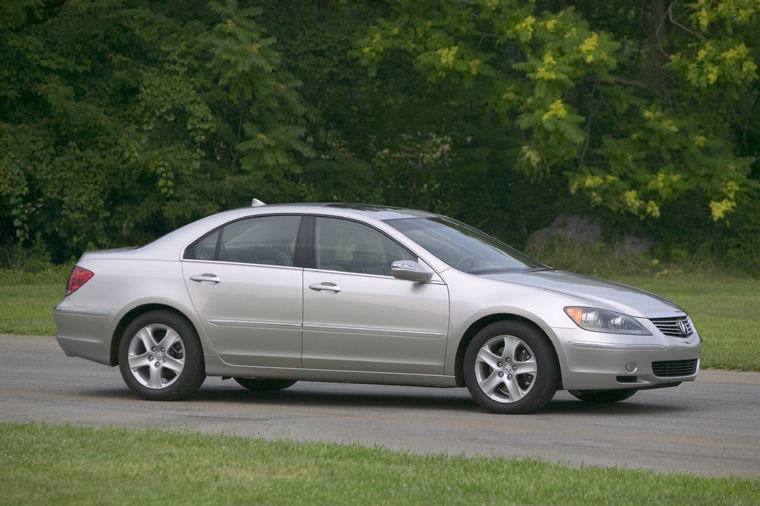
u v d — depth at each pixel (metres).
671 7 75.75
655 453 18.70
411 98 81.25
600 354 22.31
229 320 24.53
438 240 24.44
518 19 69.19
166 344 24.97
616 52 80.88
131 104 72.88
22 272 68.12
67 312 25.95
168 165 70.12
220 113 75.44
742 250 79.69
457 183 84.69
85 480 15.18
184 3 76.31
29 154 69.81
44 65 70.94
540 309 22.58
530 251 79.75
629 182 75.25
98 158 70.69
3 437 18.39
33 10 74.00
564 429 21.12
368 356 23.67
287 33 78.00
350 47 77.19
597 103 78.38
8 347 35.78
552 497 14.52
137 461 16.47
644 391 27.00
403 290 23.50
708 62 70.62
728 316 48.06
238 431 20.48
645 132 74.56
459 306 23.06
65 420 21.67
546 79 67.56
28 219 73.62
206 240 25.27
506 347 22.86
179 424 21.28
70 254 75.44
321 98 80.31
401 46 74.19
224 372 24.73
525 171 70.81
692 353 23.31
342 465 16.34
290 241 24.66
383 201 83.44
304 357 24.12
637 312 22.91
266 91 69.75
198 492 14.53
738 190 72.25
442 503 14.13
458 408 24.05
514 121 73.25
